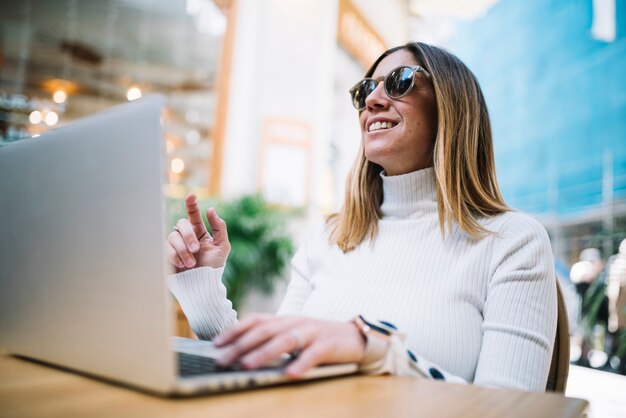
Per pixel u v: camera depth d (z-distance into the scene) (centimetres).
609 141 865
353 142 720
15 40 593
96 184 44
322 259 117
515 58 1066
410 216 112
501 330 80
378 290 99
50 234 49
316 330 53
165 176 38
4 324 57
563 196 929
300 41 636
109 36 624
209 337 89
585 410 44
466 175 106
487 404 44
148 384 39
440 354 84
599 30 910
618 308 491
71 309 47
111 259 42
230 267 458
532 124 1018
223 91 613
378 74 119
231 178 594
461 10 869
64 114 632
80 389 42
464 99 108
